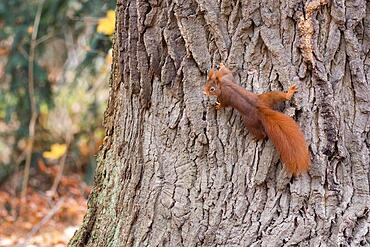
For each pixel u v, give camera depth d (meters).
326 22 5.35
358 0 5.36
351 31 5.37
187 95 5.57
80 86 15.11
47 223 12.52
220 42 5.45
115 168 6.26
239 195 5.48
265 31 5.35
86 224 6.54
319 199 5.37
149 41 5.71
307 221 5.36
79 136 15.30
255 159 5.42
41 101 14.39
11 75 14.11
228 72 5.29
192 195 5.60
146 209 5.81
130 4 5.83
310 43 5.29
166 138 5.73
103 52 12.42
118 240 6.05
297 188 5.37
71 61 14.45
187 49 5.53
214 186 5.54
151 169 5.81
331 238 5.36
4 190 15.29
